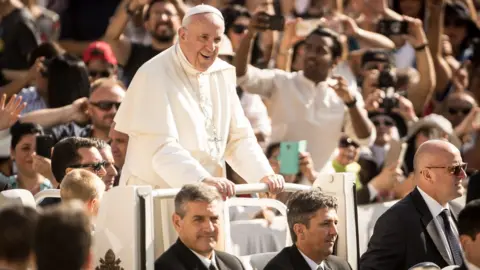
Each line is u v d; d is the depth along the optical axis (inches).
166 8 1284.4
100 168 880.3
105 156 891.4
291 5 1521.9
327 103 1213.7
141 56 1306.6
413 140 1282.0
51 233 545.3
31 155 1032.8
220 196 747.4
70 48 1569.9
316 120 1206.3
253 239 895.7
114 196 726.5
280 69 1318.9
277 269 800.3
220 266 751.1
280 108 1210.6
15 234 559.8
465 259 842.8
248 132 878.4
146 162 837.8
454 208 1020.5
